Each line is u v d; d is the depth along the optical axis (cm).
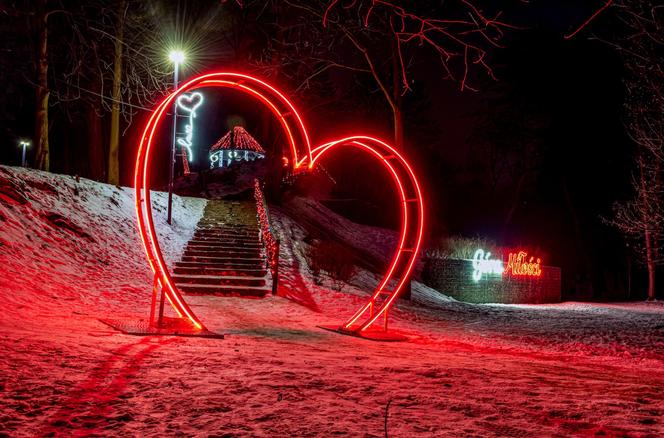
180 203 2453
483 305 2422
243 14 2938
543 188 4319
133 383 448
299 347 796
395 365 638
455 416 394
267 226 2011
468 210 4638
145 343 695
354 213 3516
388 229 3416
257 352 681
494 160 4791
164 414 368
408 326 1376
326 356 696
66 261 1344
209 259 1831
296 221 2712
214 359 590
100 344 641
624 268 4256
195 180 3678
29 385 416
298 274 1873
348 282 2008
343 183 4022
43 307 980
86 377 456
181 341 751
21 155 4041
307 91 2891
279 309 1398
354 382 499
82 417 353
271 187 3009
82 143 3534
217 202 2652
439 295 2414
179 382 461
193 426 346
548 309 2388
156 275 890
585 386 565
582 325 1697
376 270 2452
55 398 389
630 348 1223
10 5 1888
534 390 515
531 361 855
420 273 2658
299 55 2144
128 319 960
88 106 2630
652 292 3425
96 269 1409
